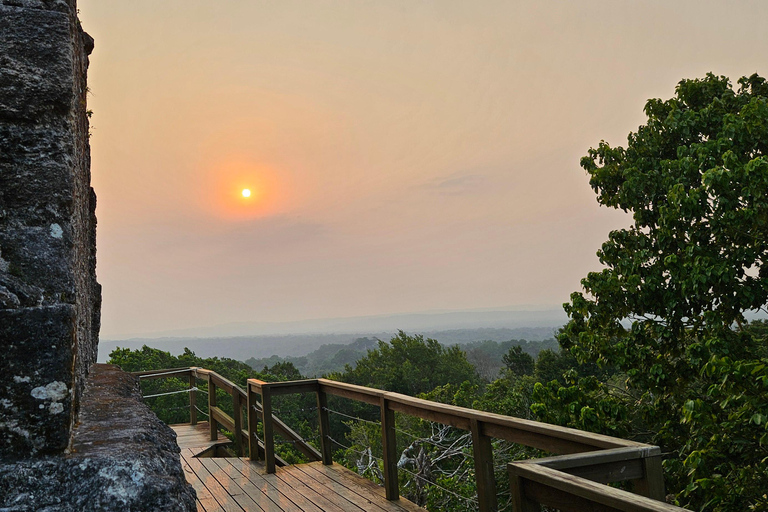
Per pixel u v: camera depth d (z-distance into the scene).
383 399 4.39
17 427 1.20
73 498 1.16
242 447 6.70
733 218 7.56
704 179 7.80
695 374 8.54
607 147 10.73
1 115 1.36
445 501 9.62
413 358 59.41
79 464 1.19
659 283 8.84
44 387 1.23
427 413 3.77
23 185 1.35
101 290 3.71
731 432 6.88
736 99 10.01
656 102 10.68
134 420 1.61
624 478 1.92
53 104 1.41
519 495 1.84
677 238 8.88
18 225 1.33
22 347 1.22
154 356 31.77
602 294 9.37
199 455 6.95
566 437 2.42
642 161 10.20
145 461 1.27
